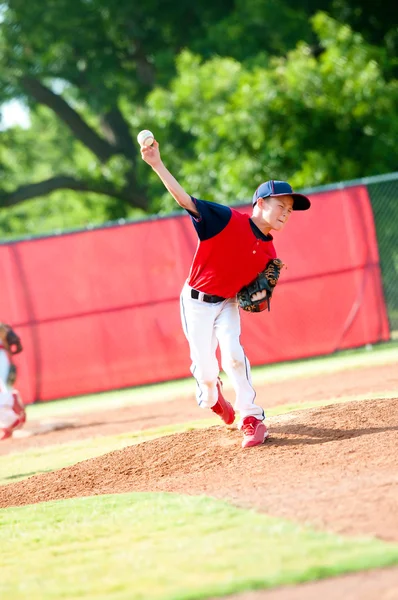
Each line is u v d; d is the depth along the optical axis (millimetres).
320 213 44750
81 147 120375
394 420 19078
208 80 65250
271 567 11125
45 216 112750
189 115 65000
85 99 90312
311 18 67625
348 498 13852
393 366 35594
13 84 90312
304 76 60938
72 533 14758
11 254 42969
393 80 65750
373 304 44719
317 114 60000
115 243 43594
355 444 17469
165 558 12227
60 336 43156
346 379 33344
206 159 63812
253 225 18297
